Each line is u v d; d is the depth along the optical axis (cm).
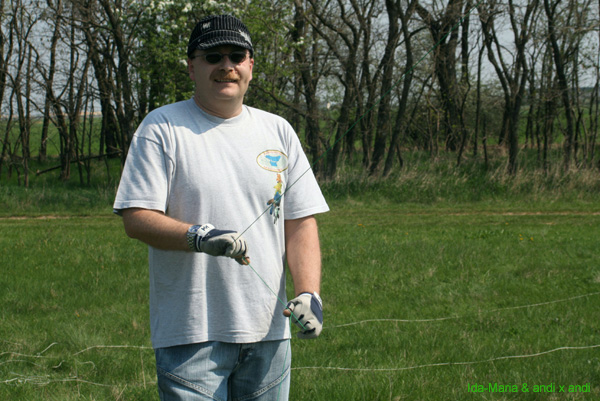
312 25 2011
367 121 2252
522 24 2102
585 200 1766
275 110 2103
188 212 204
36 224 1415
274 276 213
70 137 2566
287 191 223
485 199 1792
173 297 206
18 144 2519
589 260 879
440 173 1952
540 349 494
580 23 2156
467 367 450
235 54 207
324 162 2025
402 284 739
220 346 206
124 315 602
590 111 2398
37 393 410
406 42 1964
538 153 2456
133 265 848
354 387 405
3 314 612
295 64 2066
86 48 2325
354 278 770
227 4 1806
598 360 464
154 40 1808
